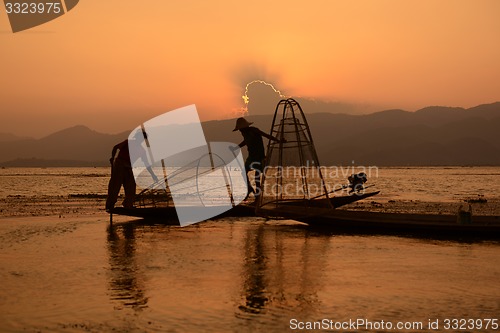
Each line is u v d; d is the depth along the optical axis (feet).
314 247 39.60
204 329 20.51
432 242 42.60
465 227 45.62
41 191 141.08
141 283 27.91
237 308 23.29
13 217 62.44
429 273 30.53
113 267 32.07
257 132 54.44
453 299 24.84
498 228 44.65
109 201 55.72
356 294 25.68
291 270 31.19
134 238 44.29
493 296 25.49
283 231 48.83
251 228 51.21
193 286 27.20
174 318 21.89
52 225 53.93
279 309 23.16
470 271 31.19
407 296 25.38
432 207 77.66
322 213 50.47
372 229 48.32
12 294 25.62
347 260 34.42
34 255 36.22
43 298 24.93
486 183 203.92
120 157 56.34
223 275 29.78
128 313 22.54
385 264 33.17
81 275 29.86
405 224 47.11
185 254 36.50
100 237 44.91
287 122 54.60
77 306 23.59
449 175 350.23
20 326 20.84
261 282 28.09
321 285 27.45
